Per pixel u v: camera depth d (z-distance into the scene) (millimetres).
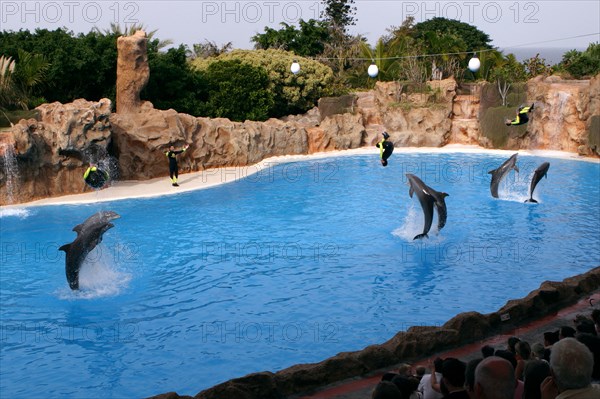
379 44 41062
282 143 31016
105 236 18547
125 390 10094
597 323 7770
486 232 18531
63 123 22891
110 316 13000
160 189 24469
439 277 14938
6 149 21375
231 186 25359
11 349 11586
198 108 31641
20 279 15180
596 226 19047
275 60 35188
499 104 32562
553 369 4301
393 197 23281
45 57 28344
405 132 33406
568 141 31016
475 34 59531
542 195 23062
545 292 10781
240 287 14500
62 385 10273
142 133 25891
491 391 4086
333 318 12711
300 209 21672
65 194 23531
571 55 40406
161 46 33562
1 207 21703
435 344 9242
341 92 37406
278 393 7949
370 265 15844
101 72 29531
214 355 11180
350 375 8445
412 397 5926
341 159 30844
